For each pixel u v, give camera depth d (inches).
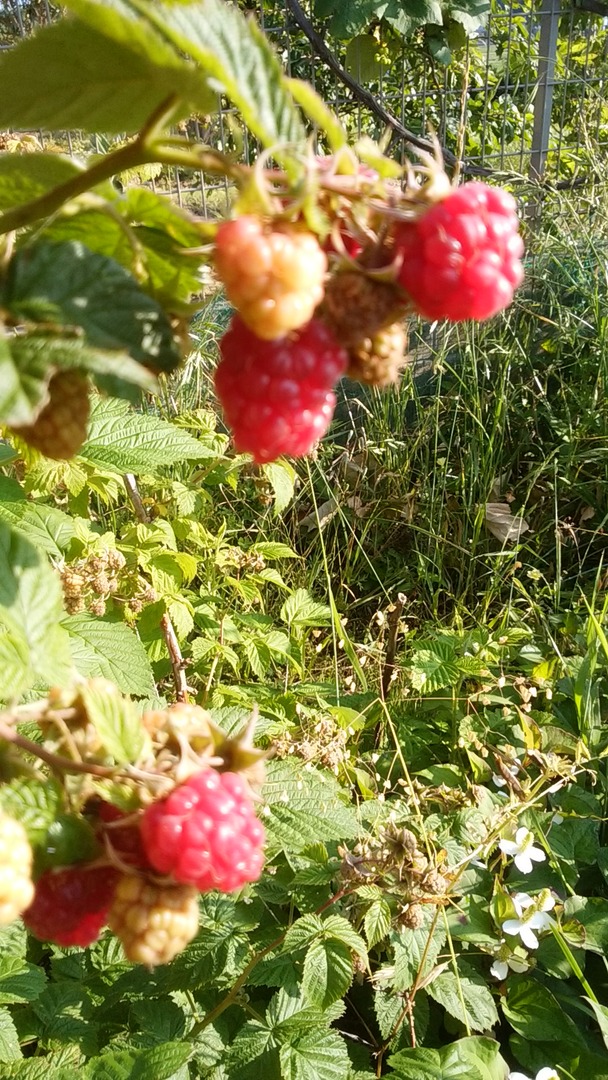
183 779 5.9
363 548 28.4
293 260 4.7
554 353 30.6
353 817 13.5
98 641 13.0
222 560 20.1
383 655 20.1
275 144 4.7
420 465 30.1
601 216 31.6
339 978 12.2
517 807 15.4
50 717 6.0
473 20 29.7
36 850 5.8
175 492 19.3
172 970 12.8
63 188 5.2
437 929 14.4
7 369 4.4
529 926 15.0
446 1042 15.5
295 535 27.9
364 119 32.3
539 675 20.9
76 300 4.8
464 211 5.1
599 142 34.5
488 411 29.8
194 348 26.0
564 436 28.5
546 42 33.2
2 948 12.1
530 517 28.8
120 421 13.9
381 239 5.2
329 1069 12.1
